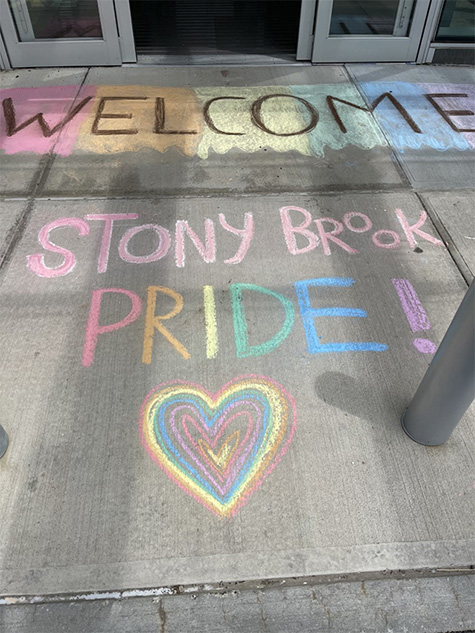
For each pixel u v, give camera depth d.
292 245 2.96
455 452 2.04
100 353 2.35
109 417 2.12
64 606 1.65
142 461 1.98
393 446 2.06
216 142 3.82
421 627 1.63
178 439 2.05
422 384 1.93
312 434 2.09
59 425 2.08
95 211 3.16
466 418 2.16
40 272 2.74
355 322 2.54
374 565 1.74
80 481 1.92
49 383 2.23
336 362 2.36
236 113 4.16
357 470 1.98
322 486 1.93
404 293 2.70
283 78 4.67
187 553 1.75
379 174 3.56
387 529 1.82
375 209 3.25
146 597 1.67
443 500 1.90
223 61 4.92
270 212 3.20
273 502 1.88
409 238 3.04
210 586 1.69
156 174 3.49
